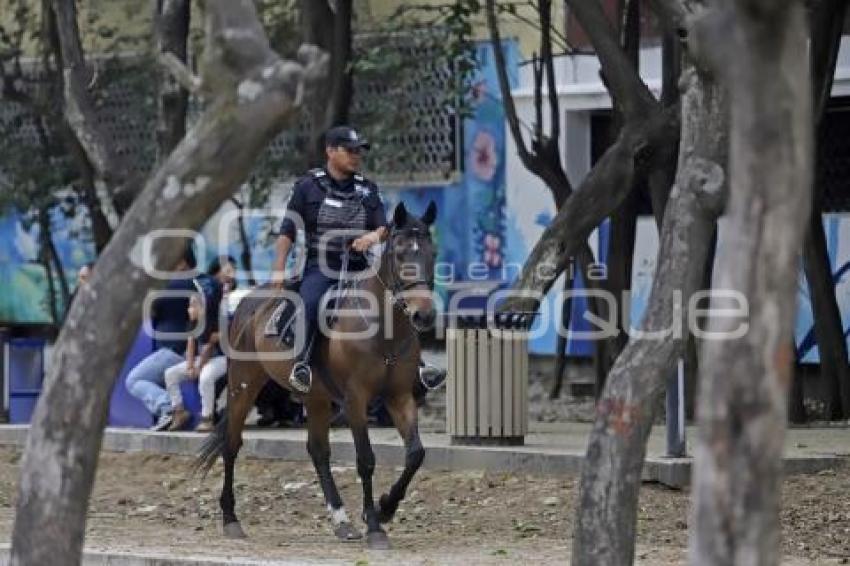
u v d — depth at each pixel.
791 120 7.43
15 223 29.80
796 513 16.00
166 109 21.77
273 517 17.44
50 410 9.73
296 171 25.39
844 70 23.20
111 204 25.11
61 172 26.58
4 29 27.28
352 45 23.73
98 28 27.19
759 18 7.38
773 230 7.43
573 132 25.39
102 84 26.98
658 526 15.91
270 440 19.31
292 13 24.55
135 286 9.62
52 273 29.23
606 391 11.52
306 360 15.30
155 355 20.62
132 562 14.37
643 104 18.86
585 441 18.84
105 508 18.05
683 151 11.84
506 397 18.25
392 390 15.26
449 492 17.52
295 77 9.42
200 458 16.31
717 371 7.46
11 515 17.50
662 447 18.27
